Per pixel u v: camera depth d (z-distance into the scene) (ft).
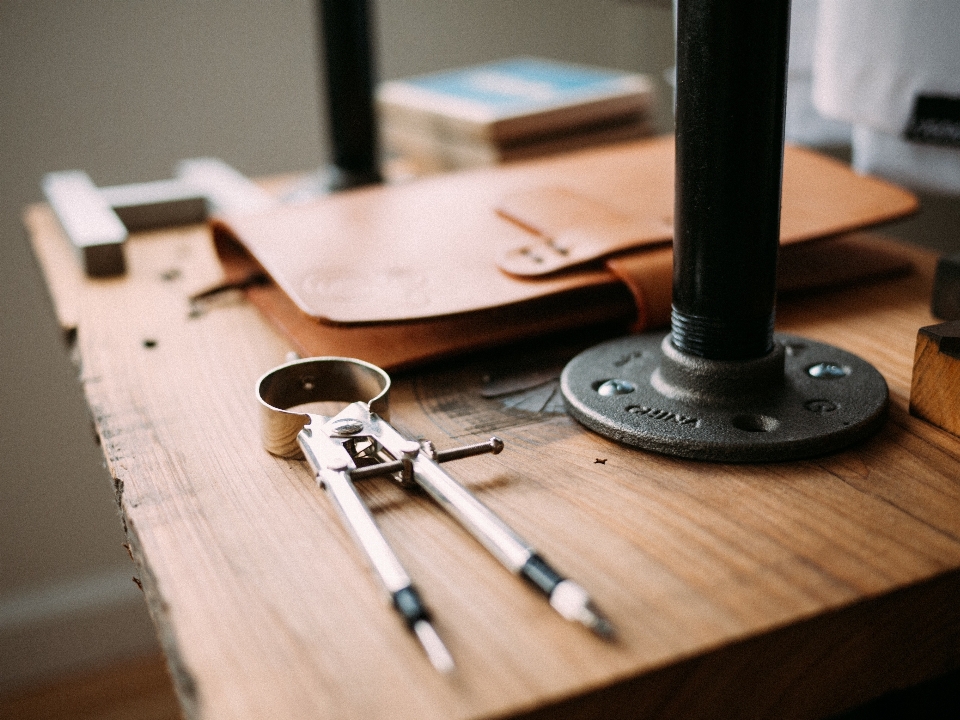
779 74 1.04
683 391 1.14
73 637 3.28
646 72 3.04
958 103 1.48
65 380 3.04
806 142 1.93
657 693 0.85
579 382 1.20
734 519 0.99
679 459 1.09
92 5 2.78
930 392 1.12
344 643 0.87
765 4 1.01
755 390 1.13
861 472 1.05
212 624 0.90
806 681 0.90
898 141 1.63
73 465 3.14
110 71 2.86
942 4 1.47
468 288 1.31
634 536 0.97
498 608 0.90
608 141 2.30
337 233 1.50
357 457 1.10
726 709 0.88
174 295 1.62
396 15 3.11
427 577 0.93
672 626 0.87
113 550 3.28
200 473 1.10
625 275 1.32
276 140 3.10
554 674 0.84
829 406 1.12
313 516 1.03
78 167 2.91
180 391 1.29
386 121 2.58
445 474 1.01
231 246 1.66
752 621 0.88
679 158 1.08
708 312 1.11
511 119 2.13
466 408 1.22
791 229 1.43
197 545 0.99
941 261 1.38
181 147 3.01
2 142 2.81
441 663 0.82
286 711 0.82
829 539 0.96
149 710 3.04
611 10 3.16
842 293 1.49
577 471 1.08
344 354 1.29
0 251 2.88
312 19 3.01
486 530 0.94
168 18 2.87
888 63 1.55
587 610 0.86
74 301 1.61
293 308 1.45
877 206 1.49
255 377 1.32
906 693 1.16
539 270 1.33
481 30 3.21
